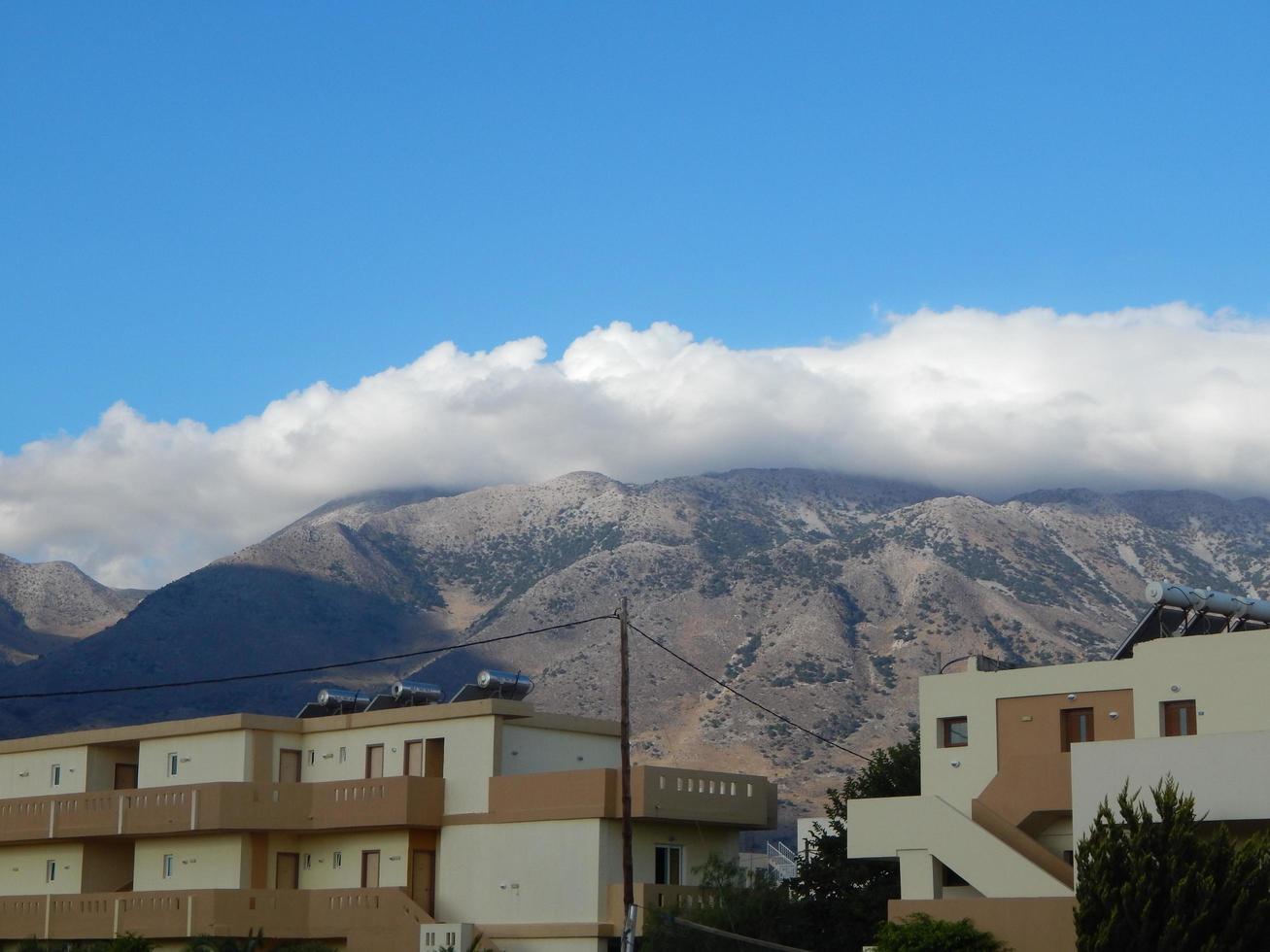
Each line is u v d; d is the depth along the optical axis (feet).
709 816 190.19
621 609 161.07
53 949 201.67
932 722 168.86
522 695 208.03
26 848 224.33
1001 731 163.22
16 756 233.55
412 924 183.62
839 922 188.75
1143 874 118.62
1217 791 131.85
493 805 190.08
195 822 199.41
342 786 198.70
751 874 187.21
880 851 158.92
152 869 209.87
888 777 219.00
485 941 184.55
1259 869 118.32
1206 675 148.77
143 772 218.79
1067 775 154.51
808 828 284.41
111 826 208.95
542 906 182.80
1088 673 157.89
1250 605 164.76
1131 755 137.49
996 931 138.21
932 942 136.26
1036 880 147.33
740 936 156.35
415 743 200.75
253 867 200.13
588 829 181.37
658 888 178.19
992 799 159.33
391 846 194.80
